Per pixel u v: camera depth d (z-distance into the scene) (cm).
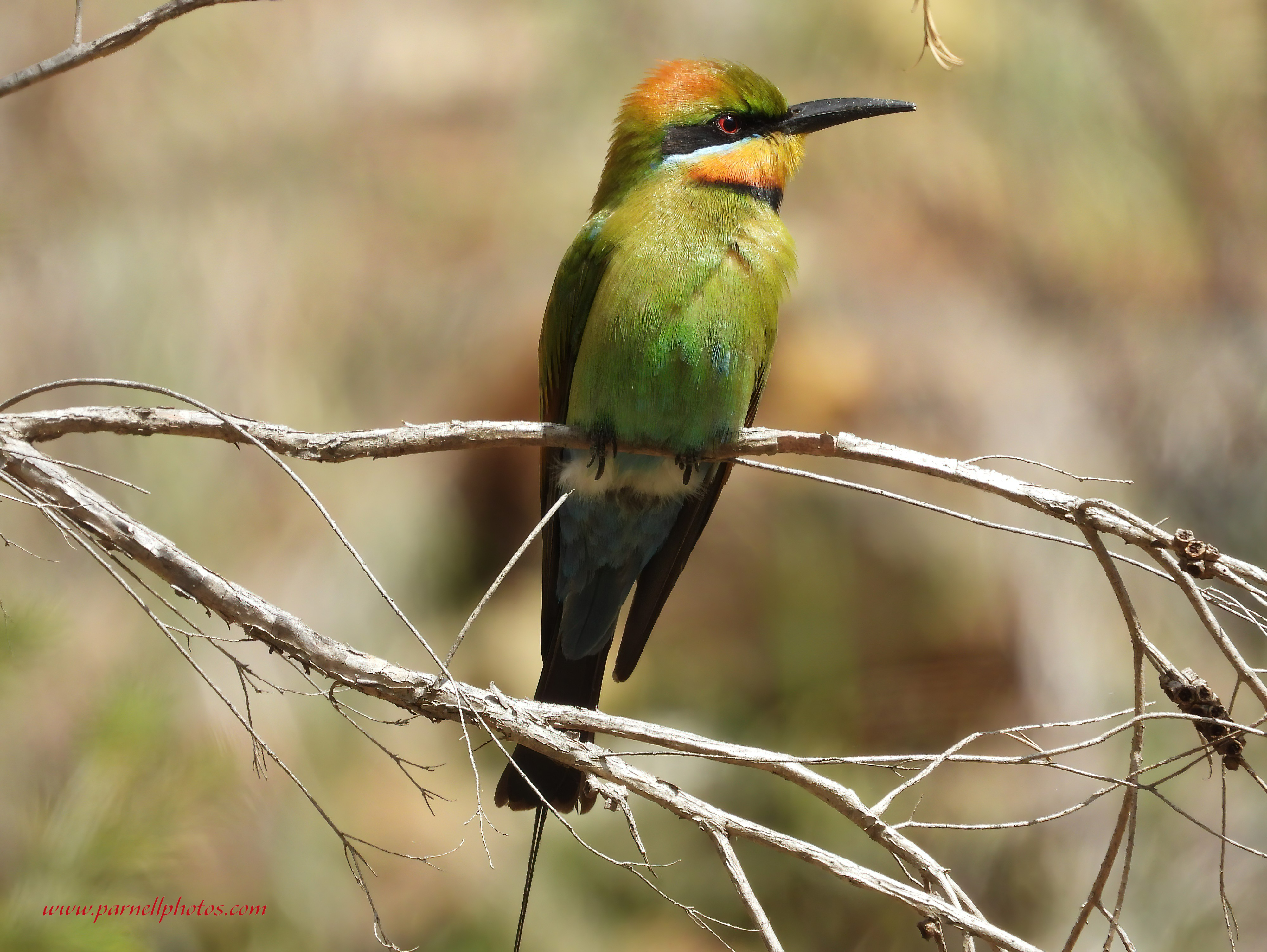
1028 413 1170
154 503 990
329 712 923
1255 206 1245
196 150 1136
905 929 992
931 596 1107
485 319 1138
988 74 1177
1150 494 1191
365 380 1107
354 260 1134
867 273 1186
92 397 1017
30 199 1077
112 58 1137
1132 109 1223
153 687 616
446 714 439
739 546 1124
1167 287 1233
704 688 1102
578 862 988
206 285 1076
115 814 575
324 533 1039
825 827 1022
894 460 493
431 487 1102
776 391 1146
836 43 1151
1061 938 966
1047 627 1095
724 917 999
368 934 885
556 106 1189
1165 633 1084
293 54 1191
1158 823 984
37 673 679
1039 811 1016
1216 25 1241
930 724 1086
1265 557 1175
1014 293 1216
